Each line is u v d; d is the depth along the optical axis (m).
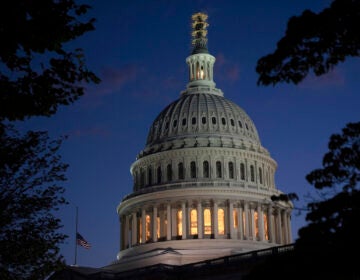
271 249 83.00
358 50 27.41
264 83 28.75
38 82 25.38
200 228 115.88
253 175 125.44
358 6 26.50
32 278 41.88
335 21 26.80
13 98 25.19
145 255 111.50
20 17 23.22
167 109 135.62
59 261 43.31
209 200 118.50
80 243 109.12
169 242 115.56
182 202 118.88
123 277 100.69
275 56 28.09
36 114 25.94
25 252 41.41
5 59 24.38
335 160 29.88
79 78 25.75
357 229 28.03
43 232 42.53
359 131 29.81
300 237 29.64
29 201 41.72
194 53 142.25
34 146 41.00
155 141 131.38
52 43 24.23
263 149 130.50
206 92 137.50
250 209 119.69
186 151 123.81
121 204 130.00
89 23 24.80
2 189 41.12
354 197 28.47
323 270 29.03
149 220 122.56
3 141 38.91
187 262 108.19
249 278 31.66
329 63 27.69
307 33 27.27
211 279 88.44
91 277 101.75
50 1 23.77
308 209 30.03
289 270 29.73
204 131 127.56
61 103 26.36
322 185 30.03
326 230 28.70
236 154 124.31
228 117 130.25
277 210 123.75
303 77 28.31
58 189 43.41
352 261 28.19
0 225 40.75
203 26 146.12
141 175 130.00
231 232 115.94
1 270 41.00
